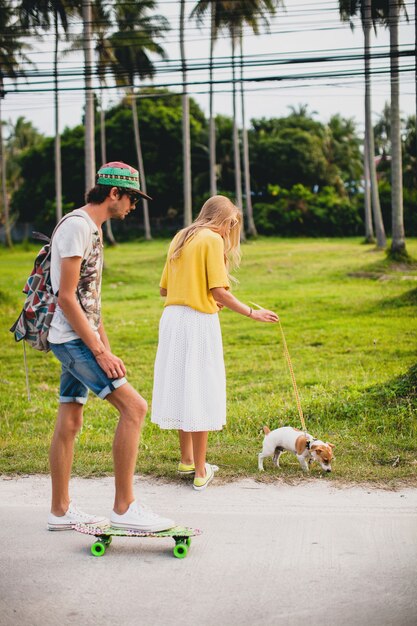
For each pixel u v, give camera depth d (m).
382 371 9.92
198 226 4.72
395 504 4.26
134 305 18.25
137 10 23.20
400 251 21.84
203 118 48.66
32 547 3.68
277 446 5.08
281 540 3.73
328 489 4.60
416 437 5.66
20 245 43.41
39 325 3.69
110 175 3.70
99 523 3.90
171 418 4.66
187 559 3.50
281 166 46.12
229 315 16.11
